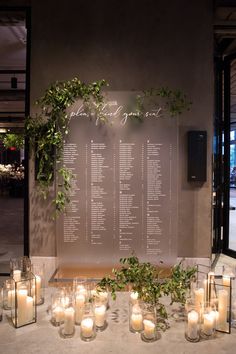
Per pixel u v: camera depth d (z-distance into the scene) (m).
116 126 3.53
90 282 3.32
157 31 3.55
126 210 3.58
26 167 3.69
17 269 3.28
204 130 3.57
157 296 2.64
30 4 3.66
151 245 3.60
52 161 3.55
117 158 3.55
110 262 3.61
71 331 2.53
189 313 2.50
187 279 2.87
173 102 3.53
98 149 3.55
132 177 3.56
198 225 3.63
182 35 3.55
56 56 3.57
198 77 3.56
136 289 2.65
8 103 10.00
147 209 3.57
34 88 3.58
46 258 3.64
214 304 2.69
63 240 3.60
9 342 2.45
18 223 7.42
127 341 2.47
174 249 3.58
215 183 4.62
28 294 2.83
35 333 2.57
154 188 3.56
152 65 3.56
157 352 2.34
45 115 3.57
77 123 3.53
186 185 3.62
